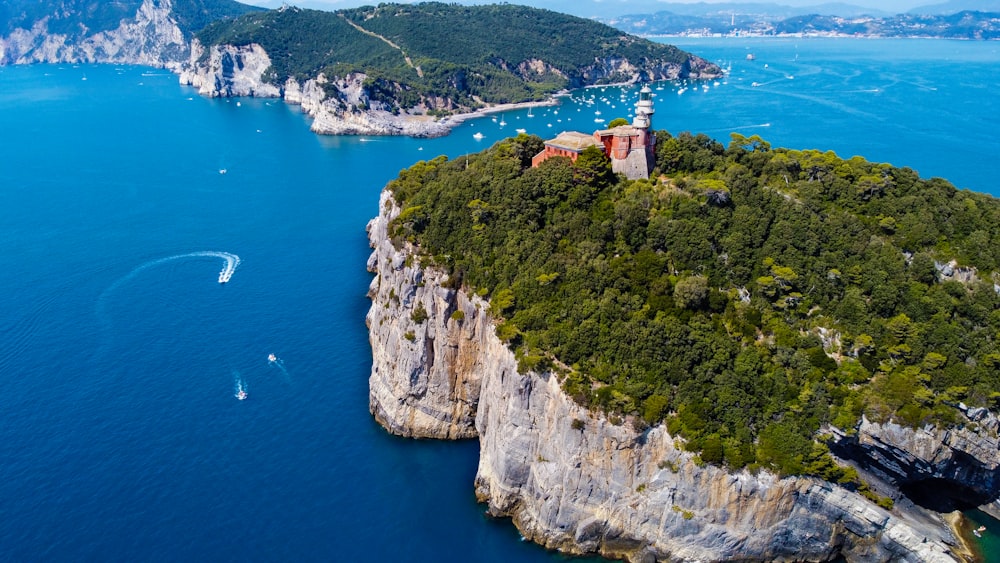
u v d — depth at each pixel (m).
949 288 94.88
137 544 83.38
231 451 99.88
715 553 81.31
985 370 85.19
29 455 97.81
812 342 88.31
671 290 92.50
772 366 85.69
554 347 87.69
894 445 82.56
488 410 95.19
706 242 97.44
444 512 90.38
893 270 96.00
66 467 95.56
